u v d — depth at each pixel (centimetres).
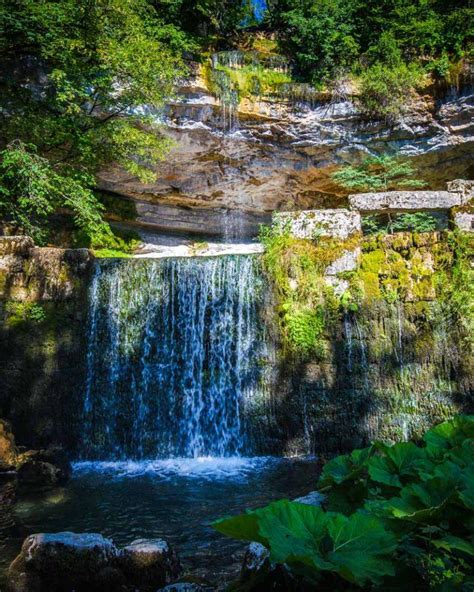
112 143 1124
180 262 883
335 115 1300
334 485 270
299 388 791
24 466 641
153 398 840
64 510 526
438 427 300
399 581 179
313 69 1323
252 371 816
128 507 537
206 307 862
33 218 1163
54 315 848
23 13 945
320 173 1420
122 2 1021
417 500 212
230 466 714
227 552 418
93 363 841
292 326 805
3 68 1077
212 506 539
